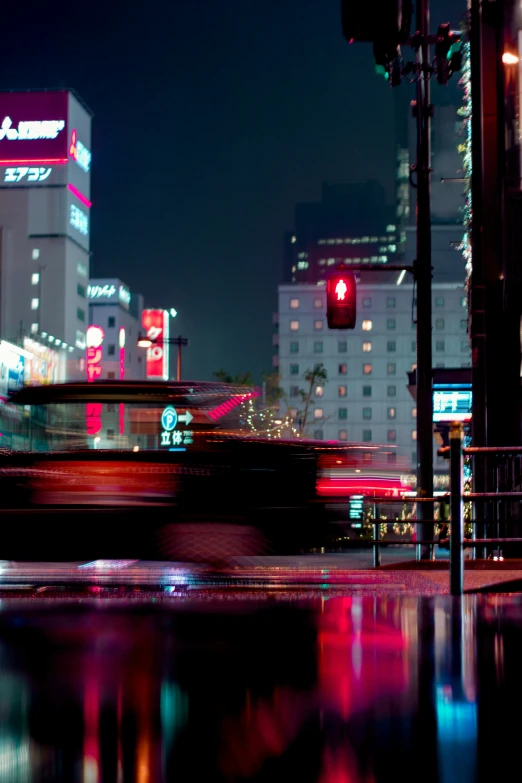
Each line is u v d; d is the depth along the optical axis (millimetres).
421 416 13594
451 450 5387
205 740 2156
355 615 4059
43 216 102688
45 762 1993
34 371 88625
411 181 13914
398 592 5293
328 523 8242
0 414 8375
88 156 109750
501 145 13172
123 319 136000
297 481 8117
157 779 1885
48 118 103625
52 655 3180
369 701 2527
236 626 3770
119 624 3852
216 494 7980
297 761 1996
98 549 8094
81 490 8156
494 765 1966
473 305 12516
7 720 2336
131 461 8125
